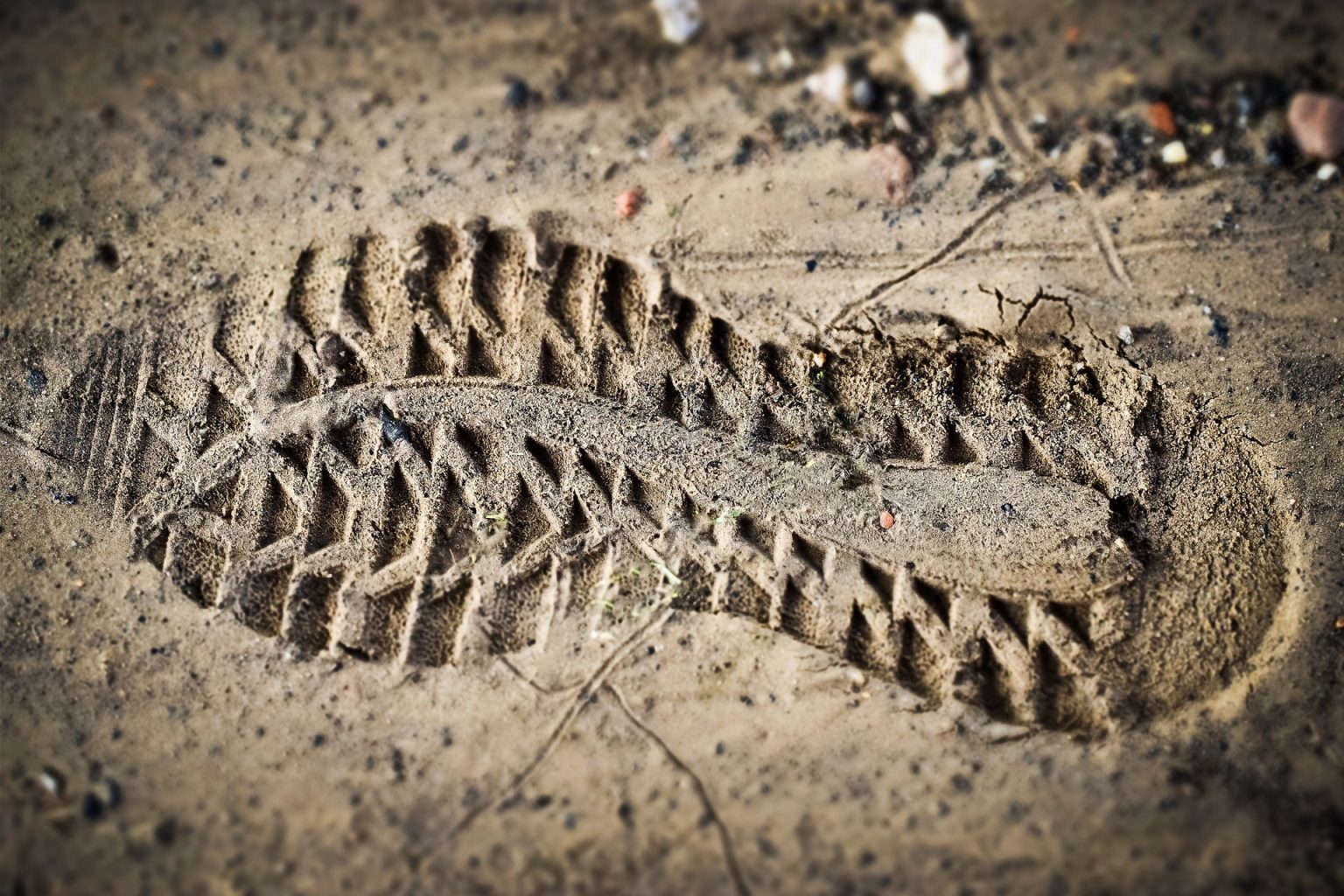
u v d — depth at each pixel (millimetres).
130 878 467
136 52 527
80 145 521
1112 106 510
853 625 475
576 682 473
